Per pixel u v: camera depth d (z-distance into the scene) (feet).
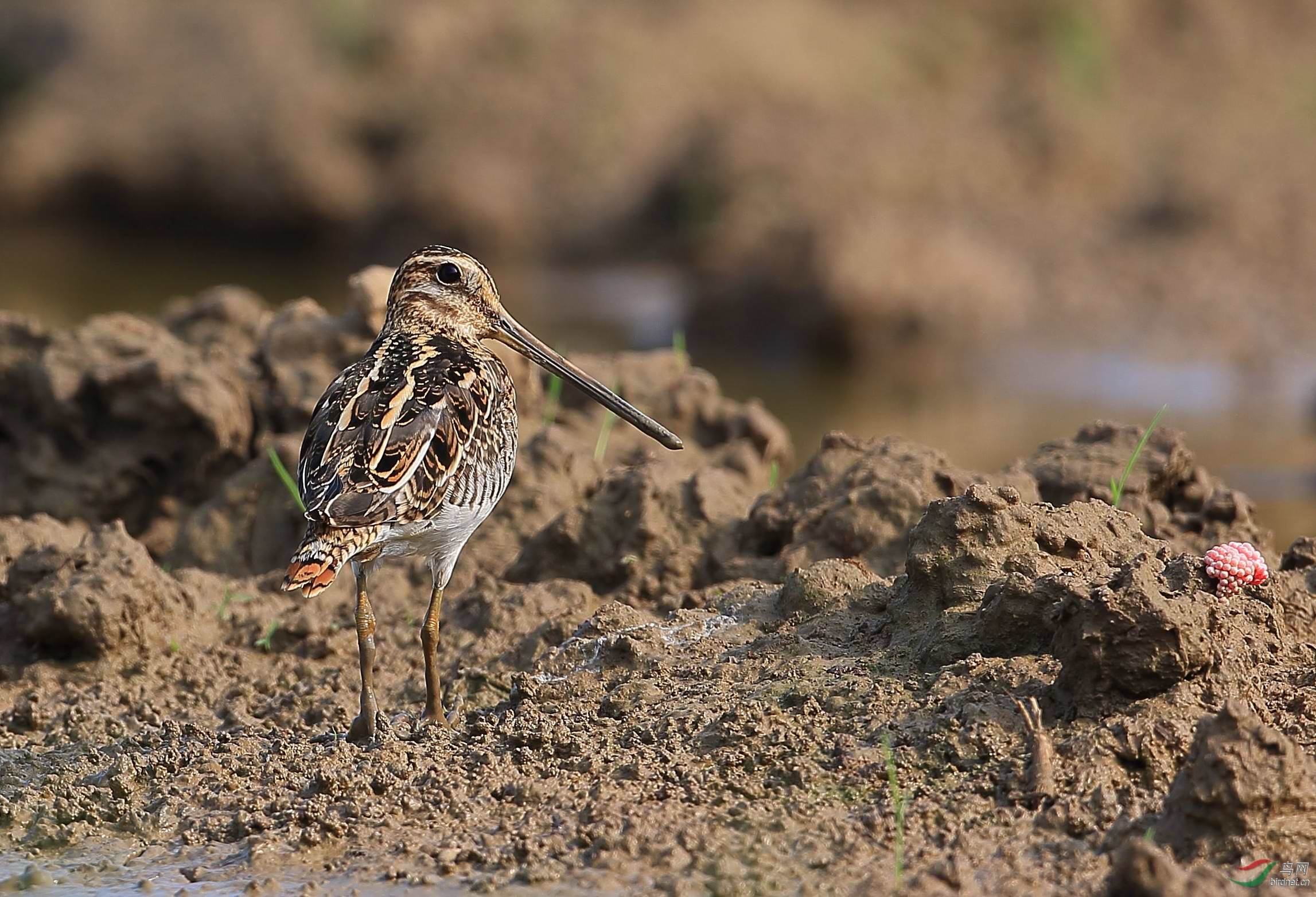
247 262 110.22
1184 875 21.81
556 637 35.42
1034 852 24.49
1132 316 84.43
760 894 23.95
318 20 119.65
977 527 30.78
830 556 37.35
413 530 29.96
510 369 48.65
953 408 73.97
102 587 36.06
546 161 108.78
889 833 25.31
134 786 29.12
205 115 116.98
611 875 24.79
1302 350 80.23
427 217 108.06
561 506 45.03
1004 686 27.96
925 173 99.30
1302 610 30.73
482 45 115.34
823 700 28.99
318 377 48.16
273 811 27.71
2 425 49.52
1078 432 43.19
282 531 45.03
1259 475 61.62
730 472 48.60
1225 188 96.32
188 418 47.67
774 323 87.40
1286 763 23.71
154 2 124.77
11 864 26.78
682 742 28.50
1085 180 99.86
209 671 36.04
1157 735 26.05
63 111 120.16
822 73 113.09
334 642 37.06
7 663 36.06
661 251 102.42
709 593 35.94
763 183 98.37
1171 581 29.14
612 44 114.01
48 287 97.96
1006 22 115.34
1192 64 112.27
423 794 27.68
